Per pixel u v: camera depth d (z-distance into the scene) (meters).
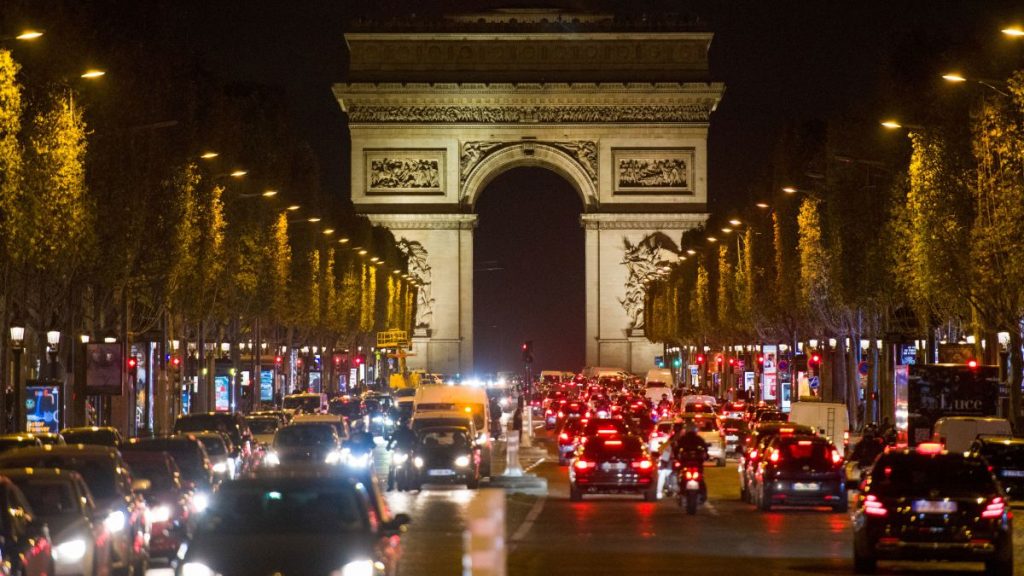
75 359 84.06
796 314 134.50
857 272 103.62
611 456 67.88
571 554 44.06
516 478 80.56
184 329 107.31
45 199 65.75
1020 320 77.19
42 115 66.06
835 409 97.69
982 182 76.25
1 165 59.84
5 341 71.19
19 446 51.94
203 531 26.98
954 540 38.56
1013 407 77.19
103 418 96.94
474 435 77.44
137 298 94.75
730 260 179.75
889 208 95.44
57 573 30.12
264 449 79.25
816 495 61.25
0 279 71.19
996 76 76.81
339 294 179.75
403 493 73.94
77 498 32.25
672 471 66.69
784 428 70.50
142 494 41.81
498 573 16.81
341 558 25.73
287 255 135.25
